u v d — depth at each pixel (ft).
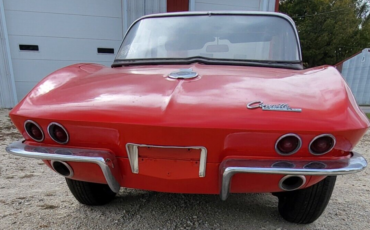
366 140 14.29
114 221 5.65
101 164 3.84
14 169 8.72
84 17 20.48
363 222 5.82
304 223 5.51
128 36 6.98
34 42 19.95
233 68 5.25
